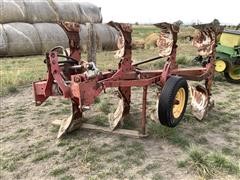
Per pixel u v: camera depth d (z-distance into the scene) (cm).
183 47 2052
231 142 525
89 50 859
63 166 447
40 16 1972
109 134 545
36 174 433
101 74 486
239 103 743
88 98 447
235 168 425
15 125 602
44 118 637
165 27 490
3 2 1856
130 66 510
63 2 2147
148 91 838
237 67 969
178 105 537
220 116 646
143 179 412
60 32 1962
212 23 573
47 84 466
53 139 534
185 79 534
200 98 636
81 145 507
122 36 489
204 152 480
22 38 1798
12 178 426
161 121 507
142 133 528
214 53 625
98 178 415
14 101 765
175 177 414
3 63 1435
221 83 967
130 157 467
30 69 1177
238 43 959
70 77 492
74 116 548
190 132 559
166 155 471
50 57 445
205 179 407
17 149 502
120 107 592
